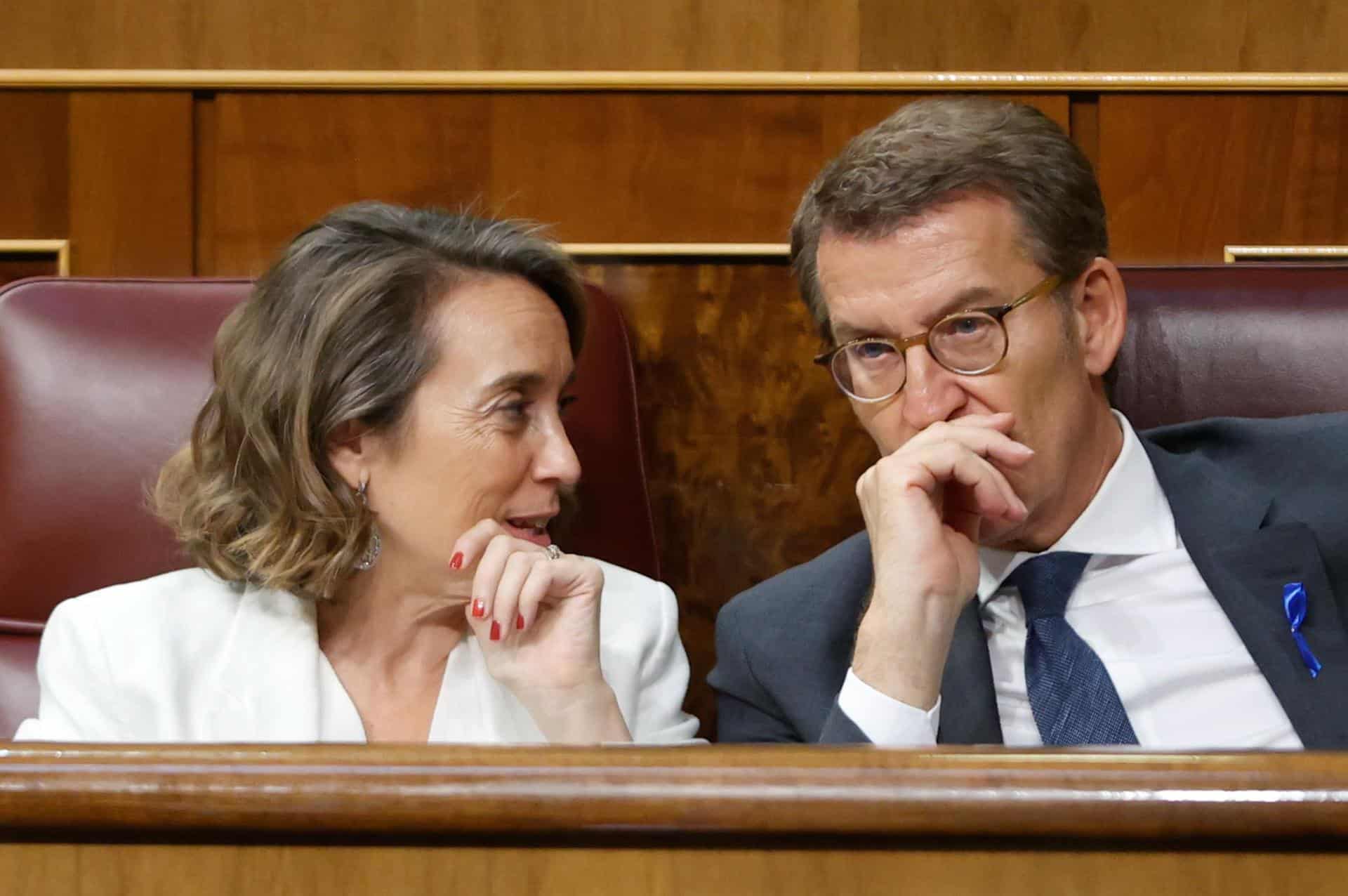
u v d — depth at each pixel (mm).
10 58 7613
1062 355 5266
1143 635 5414
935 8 7516
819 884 2387
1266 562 5348
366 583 5566
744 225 7543
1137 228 7500
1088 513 5500
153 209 7629
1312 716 5055
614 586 6102
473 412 5406
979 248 5160
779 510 7480
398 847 2436
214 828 2422
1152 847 2340
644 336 7535
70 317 6555
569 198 7570
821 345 7461
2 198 7625
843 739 4703
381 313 5383
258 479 5562
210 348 6523
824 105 7504
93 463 6371
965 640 5336
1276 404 6242
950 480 5125
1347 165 7414
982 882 2365
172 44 7633
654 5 7566
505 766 2420
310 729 5207
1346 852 2309
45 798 2416
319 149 7598
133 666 5387
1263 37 7438
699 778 2389
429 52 7594
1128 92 7465
